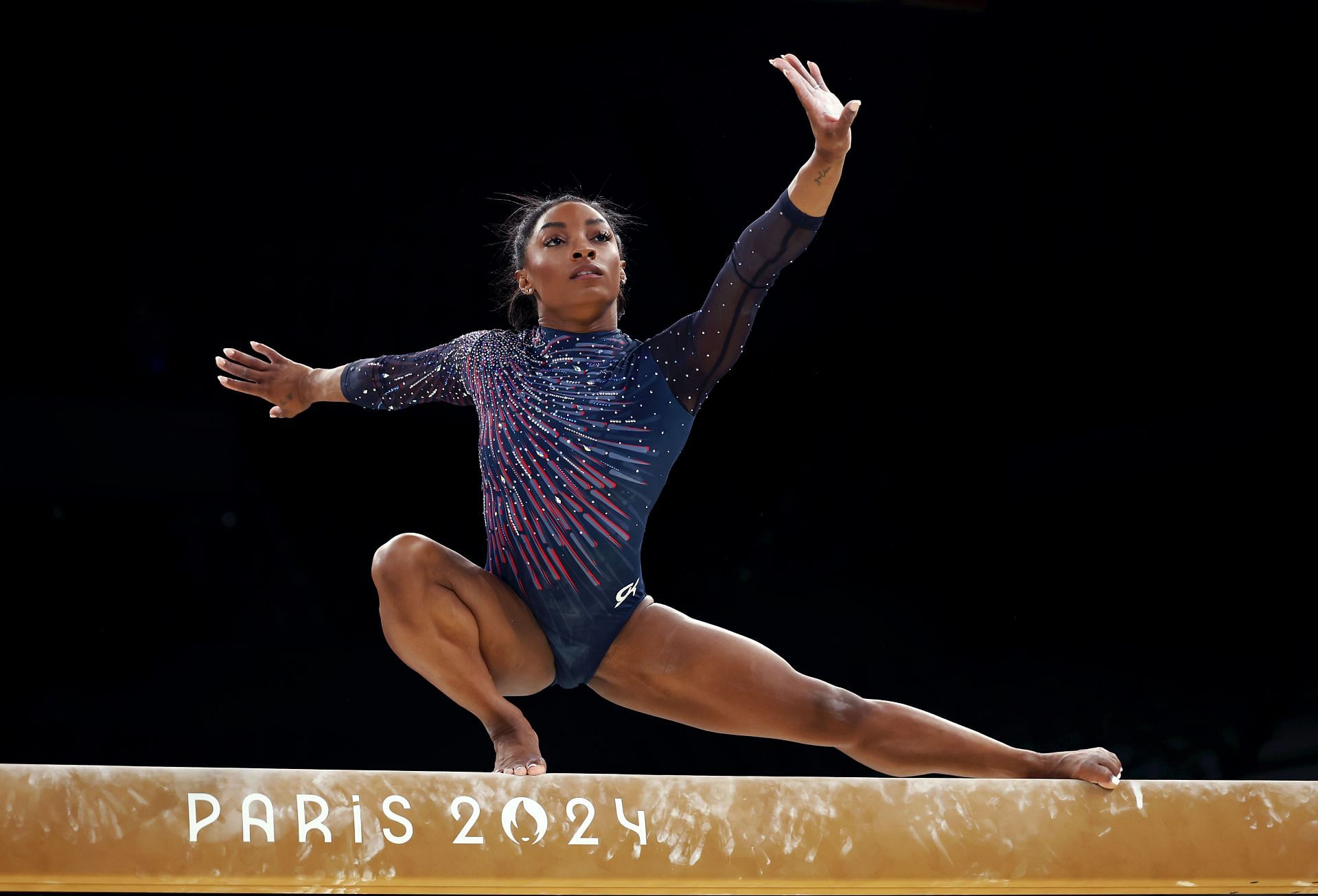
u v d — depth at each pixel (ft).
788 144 45.39
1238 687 46.29
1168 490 48.39
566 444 18.60
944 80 44.24
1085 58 42.96
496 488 18.97
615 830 12.95
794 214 17.31
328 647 49.24
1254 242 44.68
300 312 49.80
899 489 52.08
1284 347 45.16
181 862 11.94
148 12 42.70
